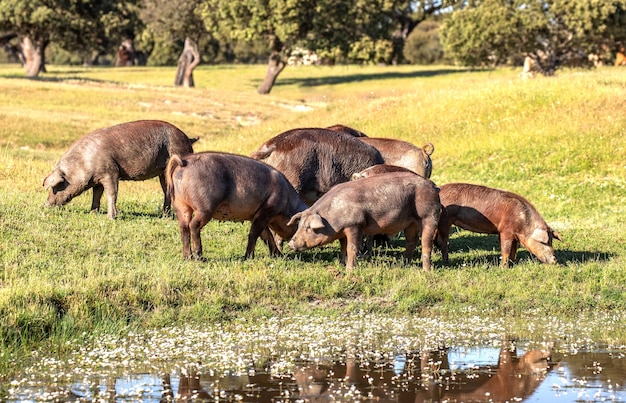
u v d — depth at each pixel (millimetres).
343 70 85750
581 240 19016
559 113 32031
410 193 14992
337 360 11188
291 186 15672
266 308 13328
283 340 12016
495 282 14984
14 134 38375
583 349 11883
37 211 17938
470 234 19656
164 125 18844
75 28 67812
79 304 12352
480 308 13883
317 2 63406
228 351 11453
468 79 67188
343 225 14750
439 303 13977
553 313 13906
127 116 46719
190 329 12352
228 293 13586
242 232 18062
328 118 39312
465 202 16562
